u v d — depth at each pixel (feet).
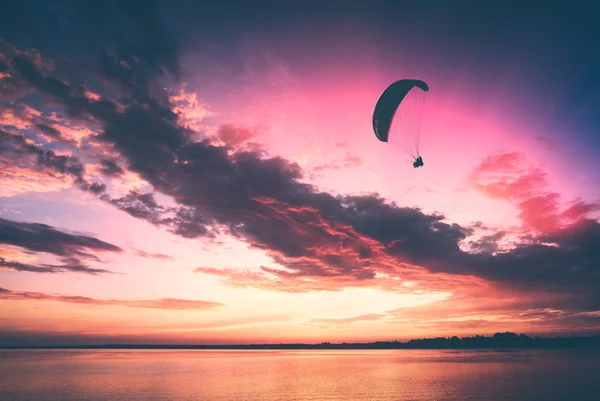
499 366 367.45
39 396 177.47
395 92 202.59
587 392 180.75
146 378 265.13
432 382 228.43
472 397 166.91
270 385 220.02
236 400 163.12
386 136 211.20
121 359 643.04
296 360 603.67
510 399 160.76
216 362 533.96
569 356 623.36
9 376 281.54
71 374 301.02
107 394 182.80
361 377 266.98
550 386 204.13
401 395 175.52
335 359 638.94
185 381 244.63
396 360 551.59
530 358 552.41
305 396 175.01
